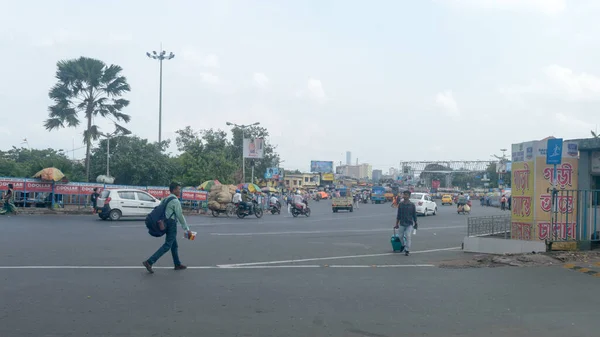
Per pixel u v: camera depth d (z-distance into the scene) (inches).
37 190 1267.2
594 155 607.8
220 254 569.0
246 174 2901.1
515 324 283.0
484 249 636.1
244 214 1396.4
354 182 5999.0
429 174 4618.6
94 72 1614.2
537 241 583.8
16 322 269.4
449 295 355.9
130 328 262.4
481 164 4345.5
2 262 466.3
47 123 1571.1
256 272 446.9
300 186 5246.1
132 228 880.9
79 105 1633.9
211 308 307.1
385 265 509.4
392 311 308.0
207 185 1542.8
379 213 1851.6
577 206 597.0
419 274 448.5
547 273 450.0
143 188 1403.8
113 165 1924.2
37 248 571.2
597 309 318.0
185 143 2797.7
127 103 1695.4
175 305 312.8
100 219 1109.7
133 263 480.4
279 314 296.5
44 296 330.3
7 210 1162.0
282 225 1108.5
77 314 287.4
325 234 880.9
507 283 402.6
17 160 2694.4
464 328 274.5
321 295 350.3
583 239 589.0
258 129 2987.2
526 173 633.6
